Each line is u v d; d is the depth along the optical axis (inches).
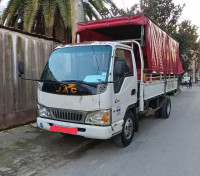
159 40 281.6
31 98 271.1
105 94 162.2
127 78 191.9
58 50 199.6
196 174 152.2
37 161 169.6
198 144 213.0
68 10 366.6
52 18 372.5
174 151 194.2
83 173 153.5
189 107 445.1
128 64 199.8
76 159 177.2
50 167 161.8
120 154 187.6
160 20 721.6
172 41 370.3
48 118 183.6
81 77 176.4
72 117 171.8
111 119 167.6
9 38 240.1
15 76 249.0
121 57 189.0
